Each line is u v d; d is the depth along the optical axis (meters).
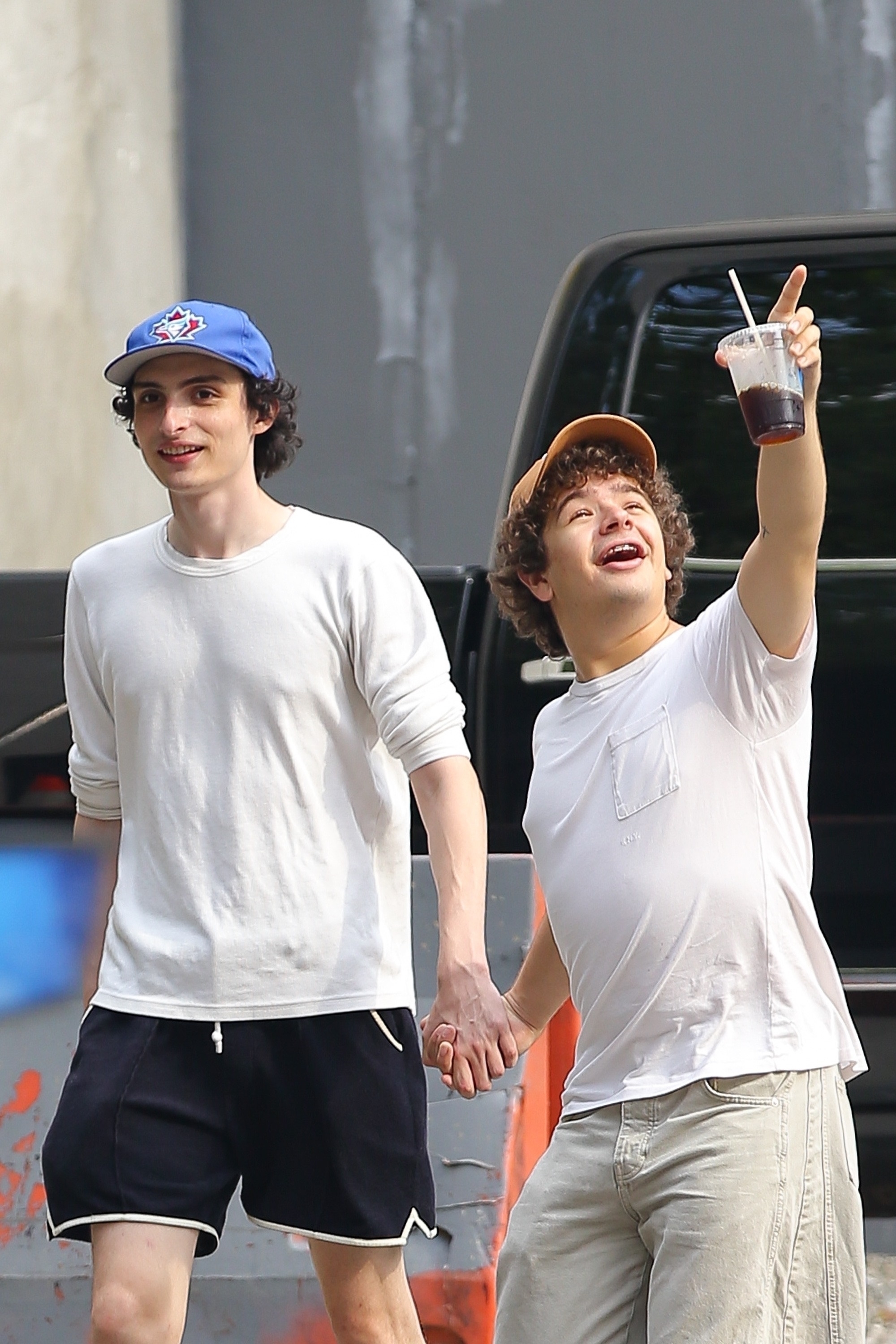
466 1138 11.77
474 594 14.27
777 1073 8.64
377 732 9.75
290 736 9.35
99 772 10.21
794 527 8.66
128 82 30.95
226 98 32.75
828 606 13.84
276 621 9.38
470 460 32.16
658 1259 8.64
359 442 32.31
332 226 32.41
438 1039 9.31
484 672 14.12
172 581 9.53
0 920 13.05
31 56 28.61
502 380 32.16
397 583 9.65
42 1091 12.40
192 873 9.35
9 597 13.88
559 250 32.00
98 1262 9.09
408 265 32.25
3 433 26.97
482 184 32.19
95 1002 9.59
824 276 14.34
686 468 14.21
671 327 14.34
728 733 8.94
